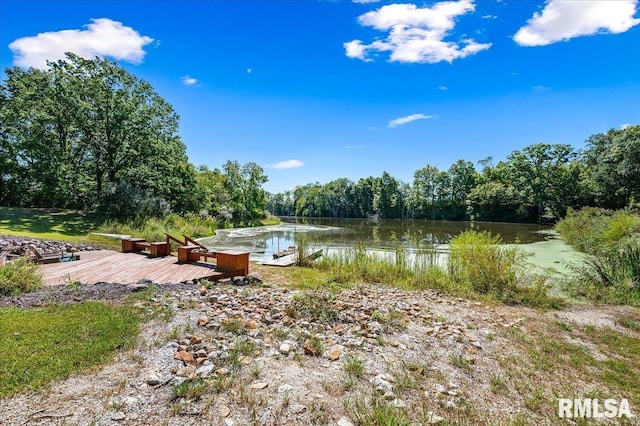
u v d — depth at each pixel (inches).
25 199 945.5
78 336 142.6
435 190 2471.7
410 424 98.9
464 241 328.5
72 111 809.5
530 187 1727.4
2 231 549.0
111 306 183.2
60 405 98.3
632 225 432.5
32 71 890.7
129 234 628.7
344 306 208.2
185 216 1002.1
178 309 184.2
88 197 905.5
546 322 215.0
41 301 190.9
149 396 104.6
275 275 335.9
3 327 148.3
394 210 2694.4
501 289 284.0
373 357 142.9
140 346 137.2
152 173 898.7
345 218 2955.2
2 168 876.6
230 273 296.8
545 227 1460.4
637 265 299.9
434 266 353.1
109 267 316.5
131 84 876.6
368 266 364.5
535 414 110.9
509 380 133.4
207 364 124.8
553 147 1679.4
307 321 178.9
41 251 361.1
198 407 100.4
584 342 183.3
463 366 141.2
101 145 850.8
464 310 234.7
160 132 948.0
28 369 115.3
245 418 97.0
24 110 827.4
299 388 113.6
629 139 1237.1
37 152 826.8
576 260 488.1
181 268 312.3
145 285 231.1
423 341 165.3
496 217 2018.9
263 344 146.5
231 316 177.3
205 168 1769.2
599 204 1432.1
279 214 3750.0
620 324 215.0
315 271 365.7
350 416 100.9
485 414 108.5
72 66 819.4
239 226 1369.3
